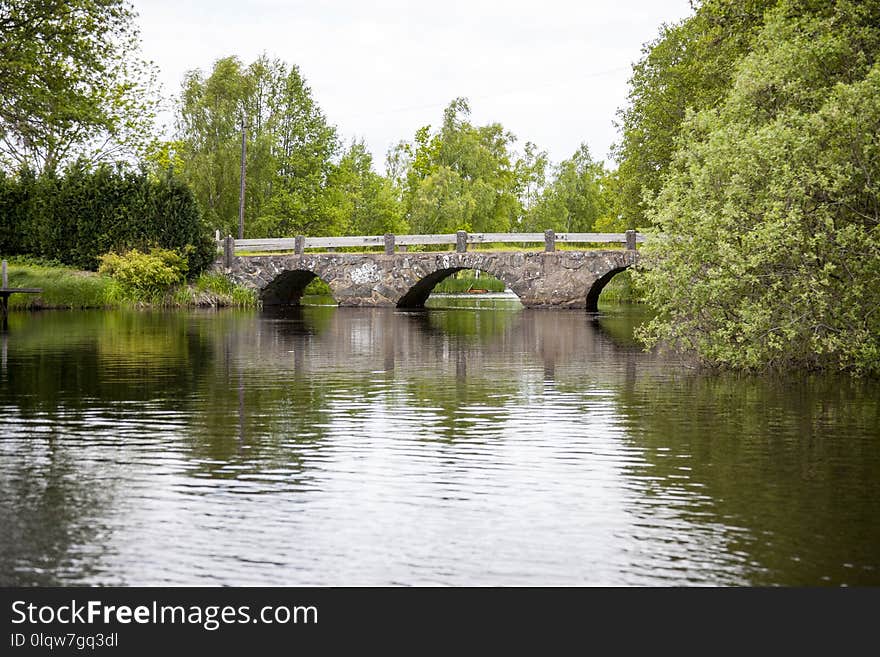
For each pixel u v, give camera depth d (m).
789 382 13.14
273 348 18.47
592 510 6.43
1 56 27.86
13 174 39.31
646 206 40.62
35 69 28.52
